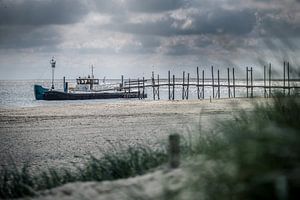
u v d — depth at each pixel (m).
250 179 4.66
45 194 7.78
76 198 7.05
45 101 105.75
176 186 6.14
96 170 9.96
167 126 29.30
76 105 61.59
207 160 6.48
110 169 9.53
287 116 7.26
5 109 54.44
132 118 37.72
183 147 9.77
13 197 9.04
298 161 4.57
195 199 5.44
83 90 119.31
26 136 28.00
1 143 24.88
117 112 45.69
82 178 9.91
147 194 6.22
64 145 23.31
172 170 7.33
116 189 7.09
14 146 23.62
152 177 7.24
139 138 24.08
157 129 28.00
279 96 8.66
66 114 44.84
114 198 6.62
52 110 51.78
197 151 8.70
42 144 24.08
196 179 5.89
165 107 51.28
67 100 107.00
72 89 119.94
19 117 42.03
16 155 20.53
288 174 4.44
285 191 4.15
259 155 4.70
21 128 32.84
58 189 7.83
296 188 4.43
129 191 6.66
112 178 9.16
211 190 5.30
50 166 16.64
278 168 4.59
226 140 7.73
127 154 11.30
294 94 8.47
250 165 4.66
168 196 5.71
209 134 9.80
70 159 18.59
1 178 11.66
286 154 4.52
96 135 26.95
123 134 26.55
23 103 98.62
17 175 10.30
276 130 4.65
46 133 29.25
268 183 4.47
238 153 4.90
